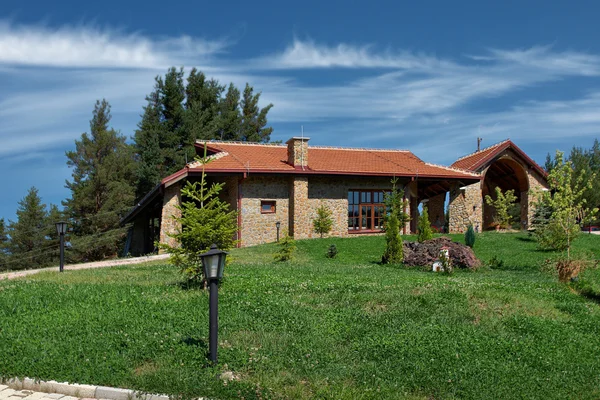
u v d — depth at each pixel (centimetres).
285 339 805
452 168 3094
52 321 888
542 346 841
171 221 2420
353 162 2898
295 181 2609
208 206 1237
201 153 3058
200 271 1215
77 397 629
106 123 4338
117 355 712
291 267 1753
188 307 995
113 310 970
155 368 680
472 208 3116
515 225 3869
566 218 1920
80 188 4025
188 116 4203
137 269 1758
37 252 3878
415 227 3031
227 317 919
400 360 738
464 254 1864
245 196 2569
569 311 1114
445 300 1098
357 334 852
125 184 3984
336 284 1268
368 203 2850
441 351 781
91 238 3709
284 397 604
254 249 2334
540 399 643
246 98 5181
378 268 1828
